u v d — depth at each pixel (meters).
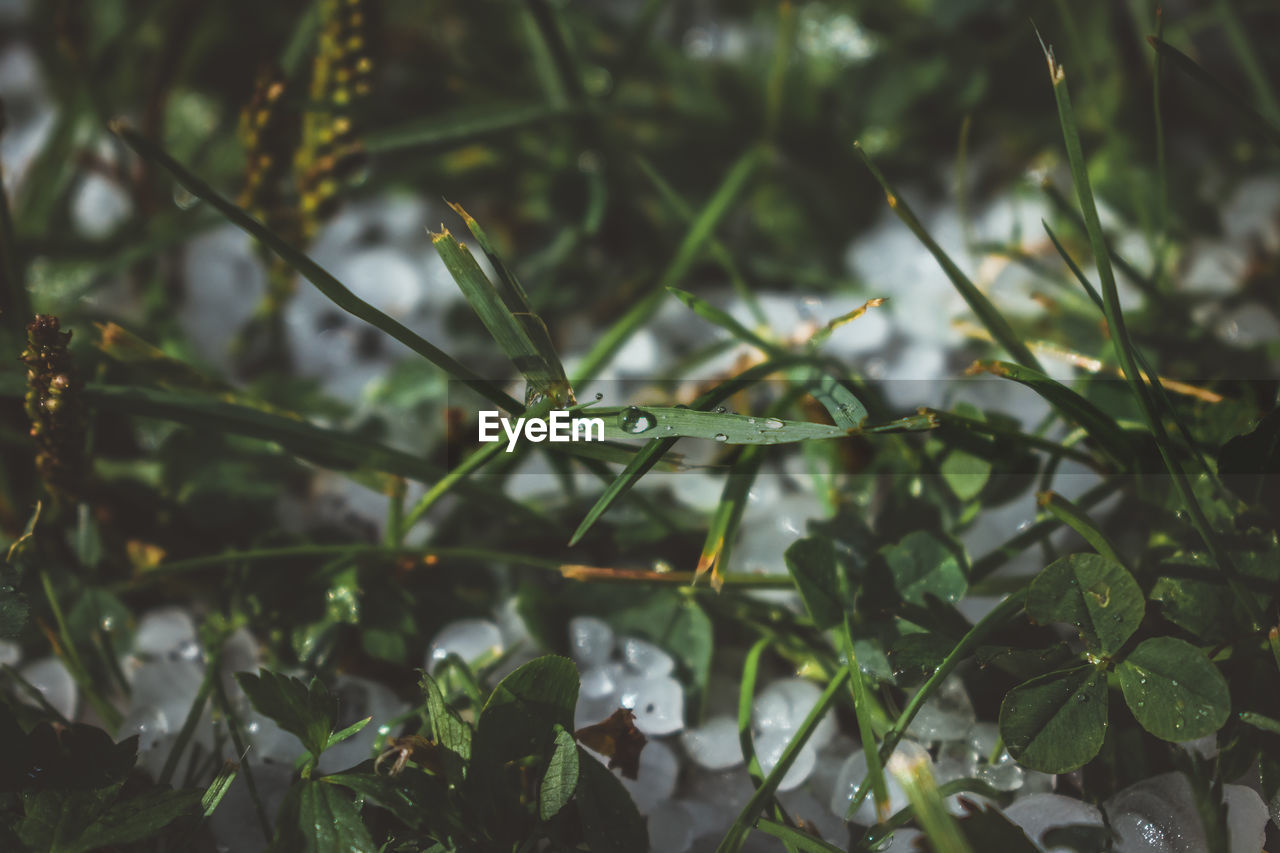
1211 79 0.29
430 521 0.33
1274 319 0.34
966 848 0.25
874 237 0.39
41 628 0.30
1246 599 0.27
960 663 0.28
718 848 0.27
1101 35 0.40
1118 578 0.27
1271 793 0.27
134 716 0.29
